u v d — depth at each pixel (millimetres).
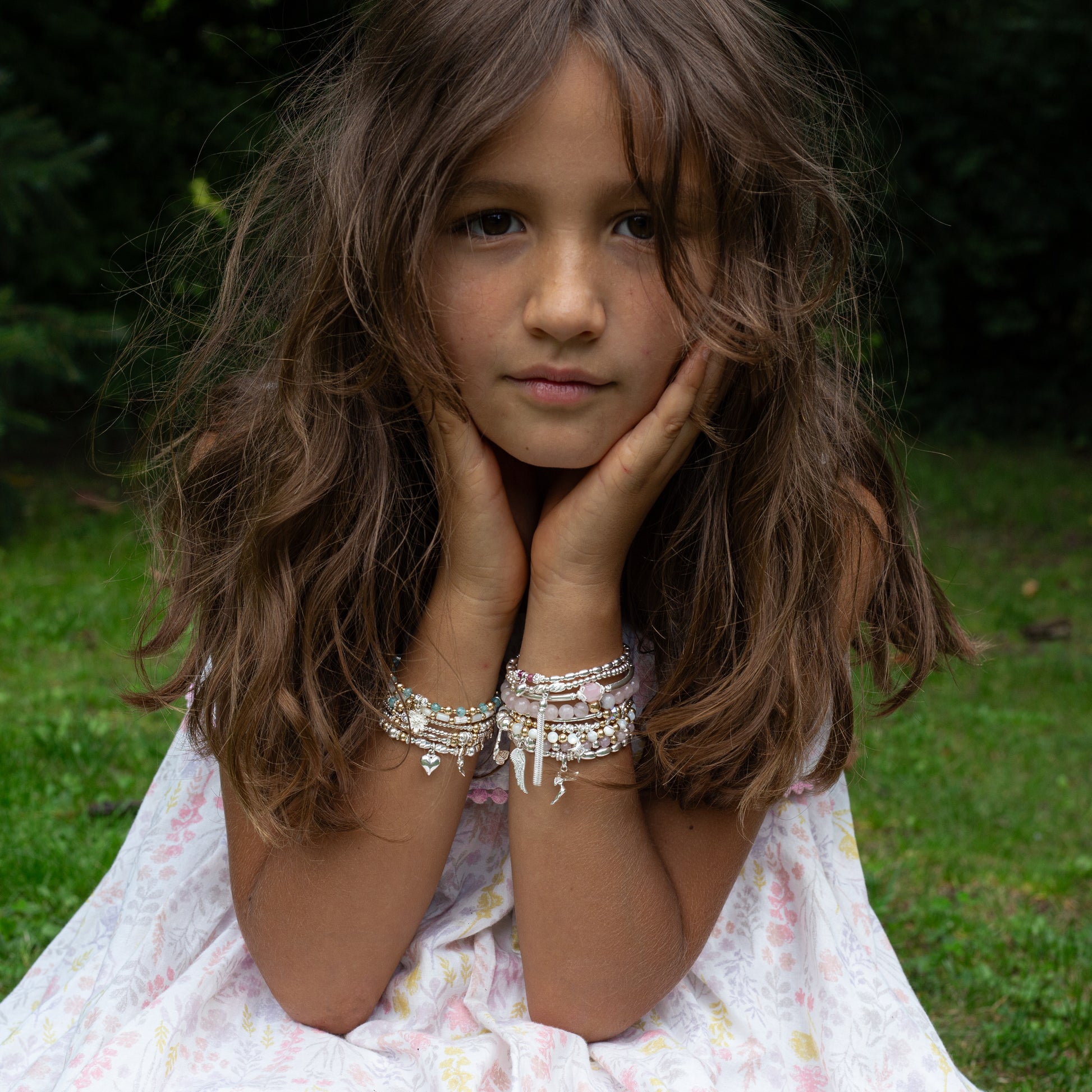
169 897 1521
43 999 1608
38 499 7984
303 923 1351
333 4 8898
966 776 4246
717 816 1392
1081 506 9523
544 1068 1278
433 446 1298
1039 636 6324
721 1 1229
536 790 1312
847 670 1430
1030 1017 2580
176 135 9844
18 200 7234
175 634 1510
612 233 1175
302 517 1327
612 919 1317
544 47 1116
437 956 1415
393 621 1383
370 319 1262
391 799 1326
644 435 1246
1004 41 11602
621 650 1331
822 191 1266
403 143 1183
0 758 3645
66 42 9711
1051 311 12695
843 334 1480
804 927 1487
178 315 1744
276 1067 1352
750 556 1325
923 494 9688
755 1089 1417
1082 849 3668
